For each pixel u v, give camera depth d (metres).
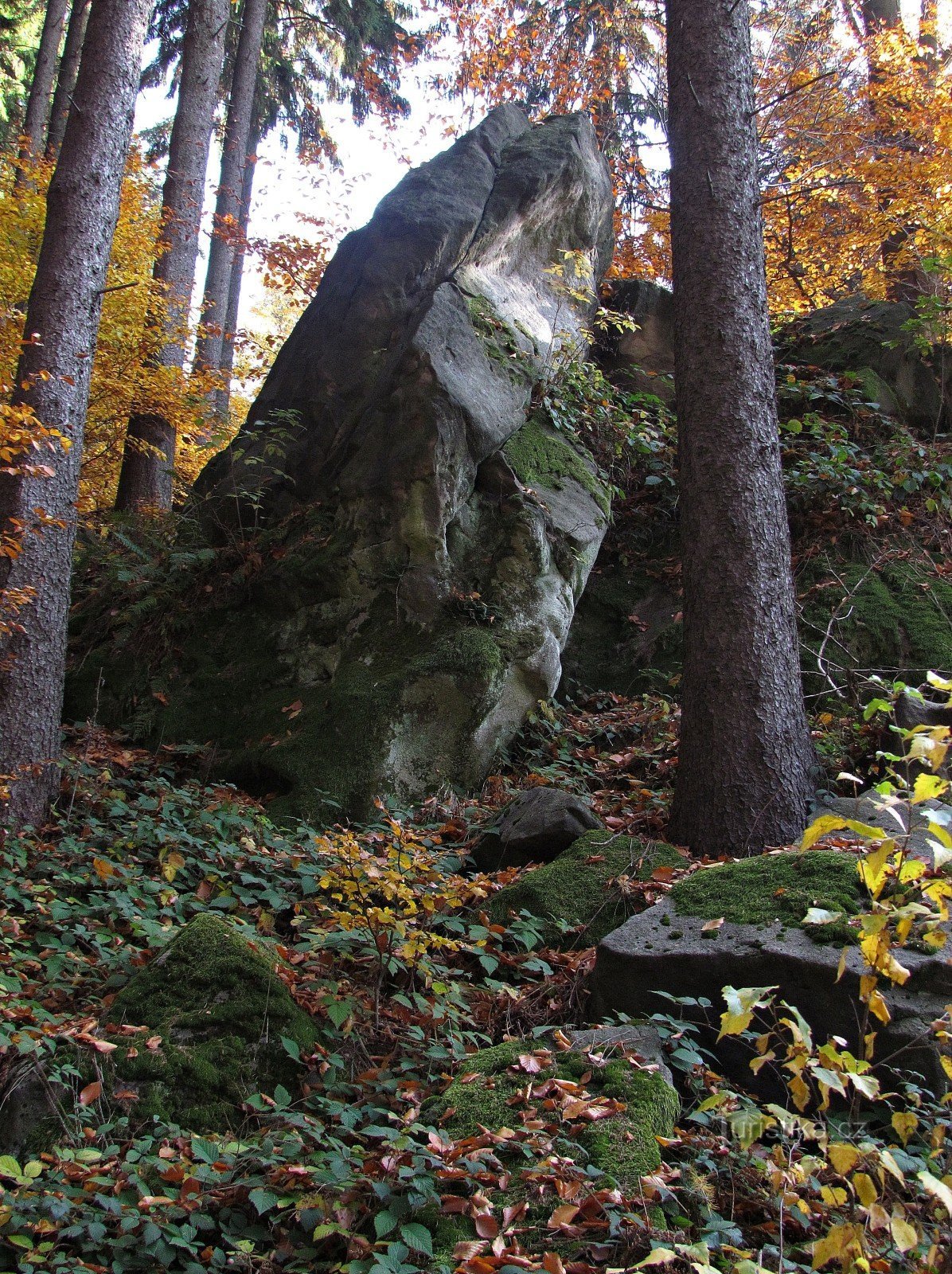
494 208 8.67
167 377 11.14
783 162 11.52
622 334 10.20
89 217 6.29
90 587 8.66
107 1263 2.66
